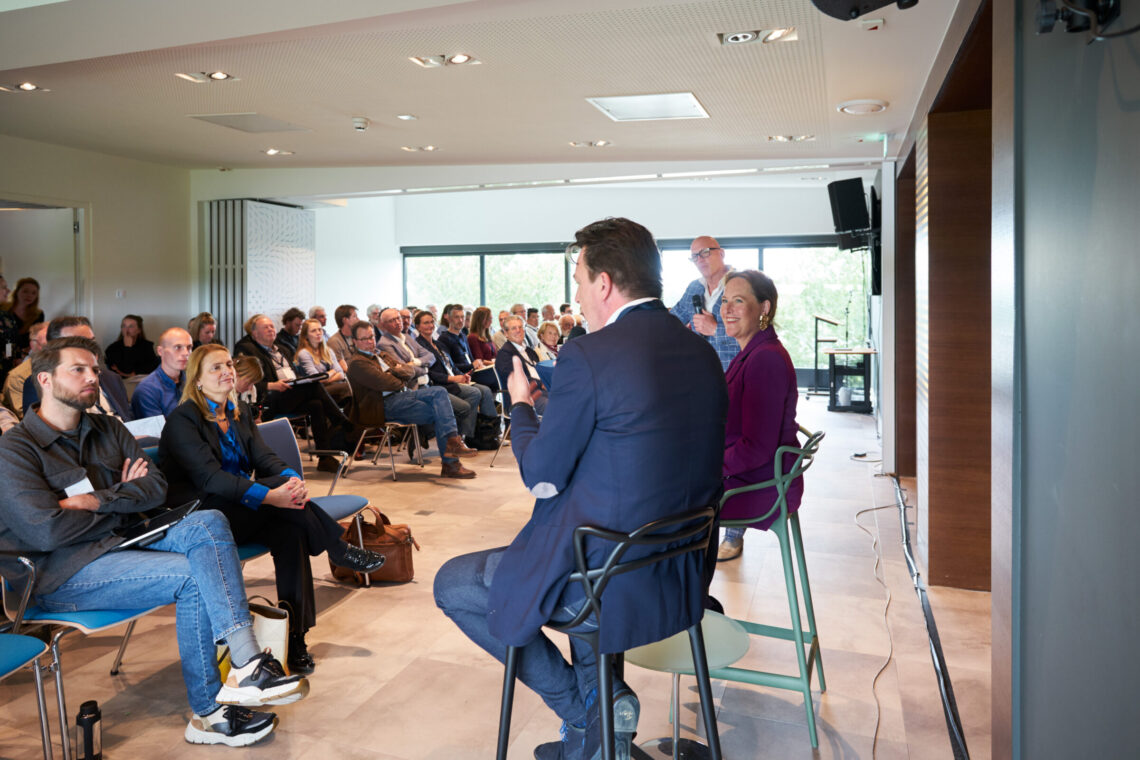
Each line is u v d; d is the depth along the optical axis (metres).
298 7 4.12
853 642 3.42
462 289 15.59
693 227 13.98
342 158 8.99
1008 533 2.03
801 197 13.56
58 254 9.21
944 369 4.02
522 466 1.78
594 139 7.33
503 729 1.95
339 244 14.20
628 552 1.74
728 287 2.97
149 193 9.93
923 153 4.34
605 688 1.77
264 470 3.50
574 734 2.18
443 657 3.30
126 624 3.66
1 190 8.18
